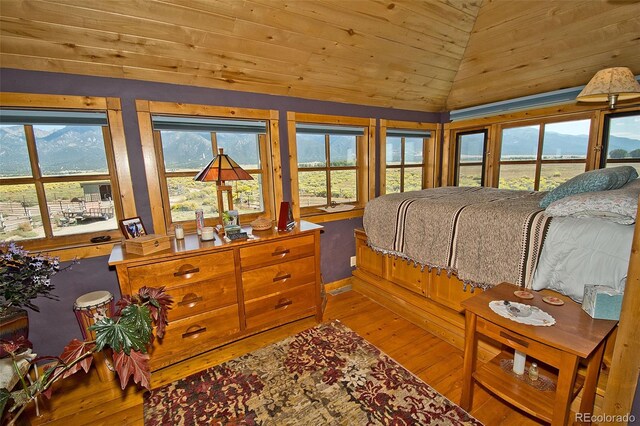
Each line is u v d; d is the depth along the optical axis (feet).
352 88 9.24
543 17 7.14
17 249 5.21
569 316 4.44
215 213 8.44
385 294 9.11
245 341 7.47
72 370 4.47
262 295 7.30
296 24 6.57
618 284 4.57
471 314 4.92
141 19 5.59
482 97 10.63
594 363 4.23
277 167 8.80
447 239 7.06
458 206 7.14
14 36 5.24
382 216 8.78
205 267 6.46
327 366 6.45
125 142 6.69
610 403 4.17
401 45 8.02
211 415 5.28
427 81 9.94
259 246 7.09
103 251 6.64
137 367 4.54
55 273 5.95
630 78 6.31
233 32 6.35
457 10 7.41
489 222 6.23
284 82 8.20
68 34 5.47
